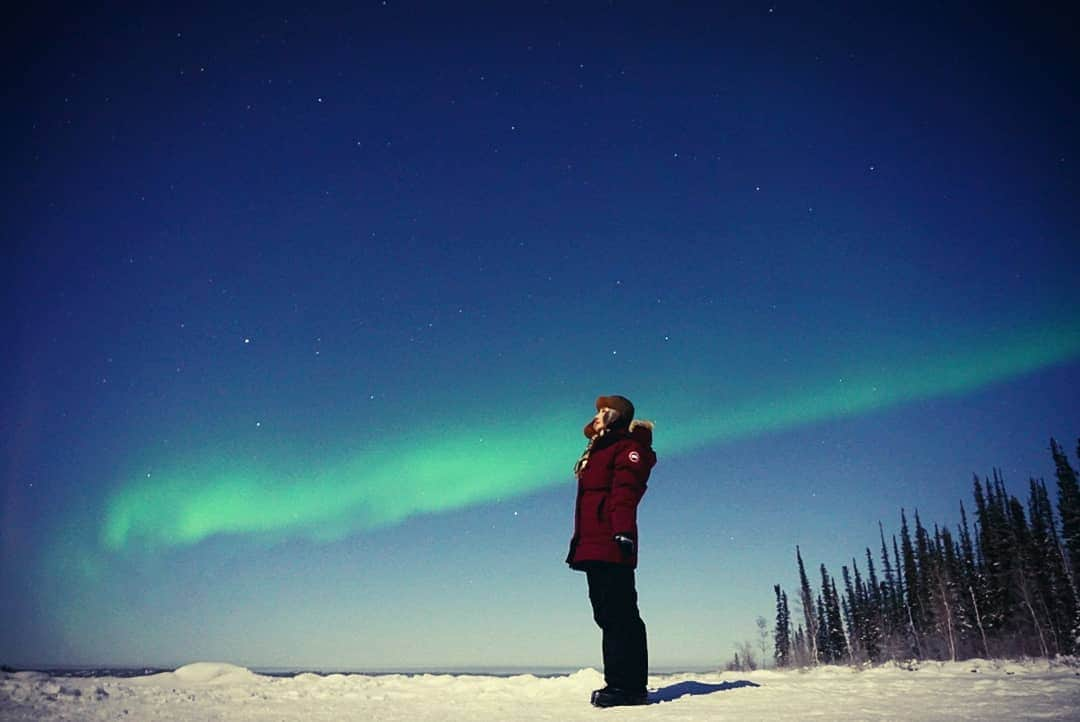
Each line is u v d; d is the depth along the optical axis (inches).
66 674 182.1
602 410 171.2
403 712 140.0
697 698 157.6
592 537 158.1
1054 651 1584.6
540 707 149.9
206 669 201.5
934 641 1897.1
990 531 1851.6
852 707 131.0
